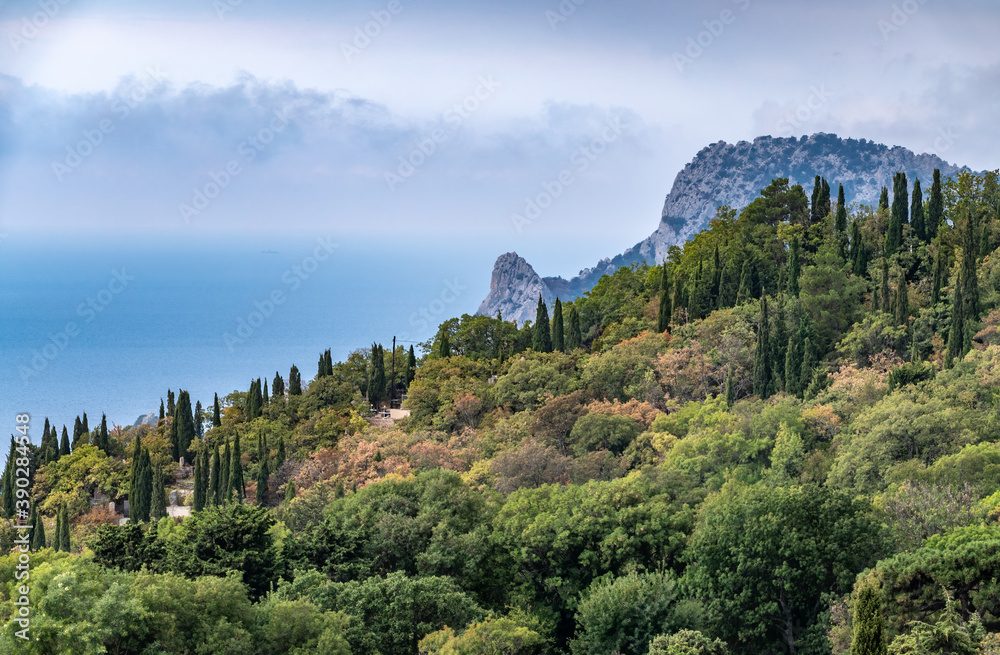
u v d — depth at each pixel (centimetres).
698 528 6106
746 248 15425
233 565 5731
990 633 3991
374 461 10925
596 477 9106
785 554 5331
